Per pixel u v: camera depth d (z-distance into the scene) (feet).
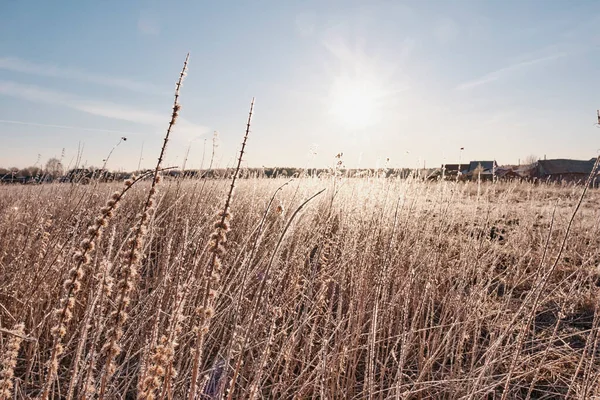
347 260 11.66
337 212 15.20
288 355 8.97
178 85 5.04
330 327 11.62
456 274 14.40
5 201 16.97
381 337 11.55
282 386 8.85
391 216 14.79
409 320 12.37
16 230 14.37
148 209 5.19
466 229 16.01
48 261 10.91
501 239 19.48
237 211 15.79
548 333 11.88
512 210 24.12
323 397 7.76
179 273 7.00
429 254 13.44
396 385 8.31
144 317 9.00
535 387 10.26
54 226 13.17
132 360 10.17
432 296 11.47
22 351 10.25
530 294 8.17
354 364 10.06
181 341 9.18
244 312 9.92
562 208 25.16
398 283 12.79
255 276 10.64
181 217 13.76
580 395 7.92
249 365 9.86
